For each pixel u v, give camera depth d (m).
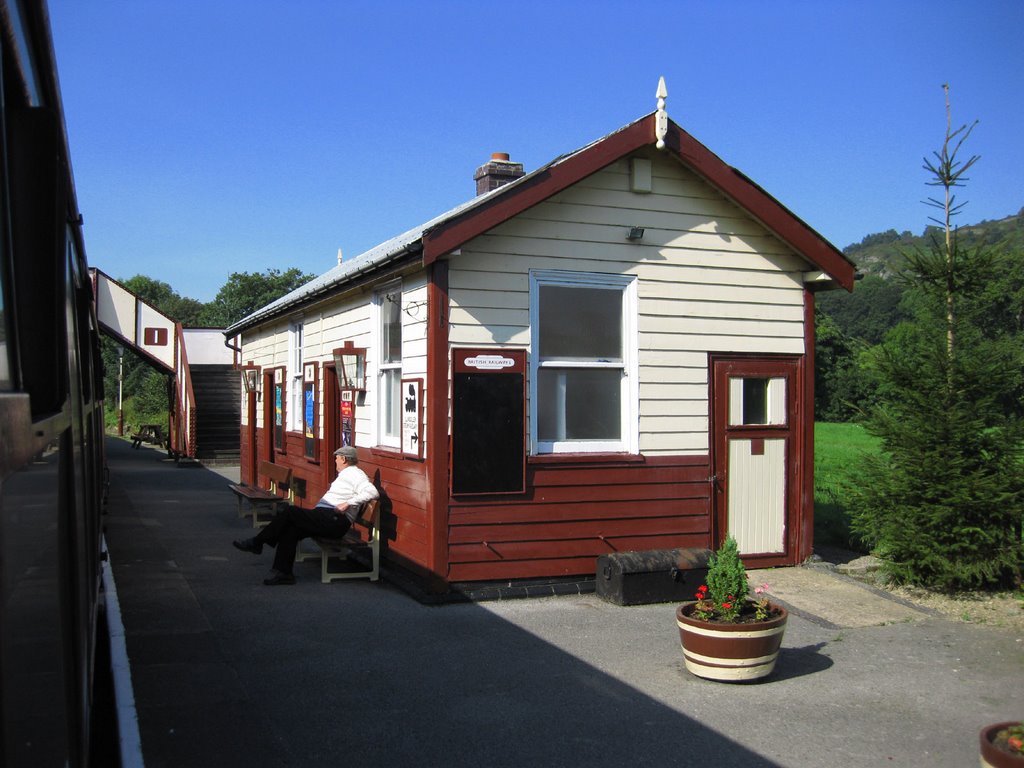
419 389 9.01
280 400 15.58
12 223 2.09
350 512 9.60
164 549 11.84
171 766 4.95
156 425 34.16
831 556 10.77
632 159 9.45
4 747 1.39
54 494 2.22
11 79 2.11
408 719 5.70
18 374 1.88
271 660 6.86
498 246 8.93
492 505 8.84
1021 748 4.08
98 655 6.52
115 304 28.86
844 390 44.56
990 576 8.77
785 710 5.94
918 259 9.41
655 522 9.49
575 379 9.38
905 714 5.89
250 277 68.44
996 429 8.88
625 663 6.89
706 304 9.81
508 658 6.97
